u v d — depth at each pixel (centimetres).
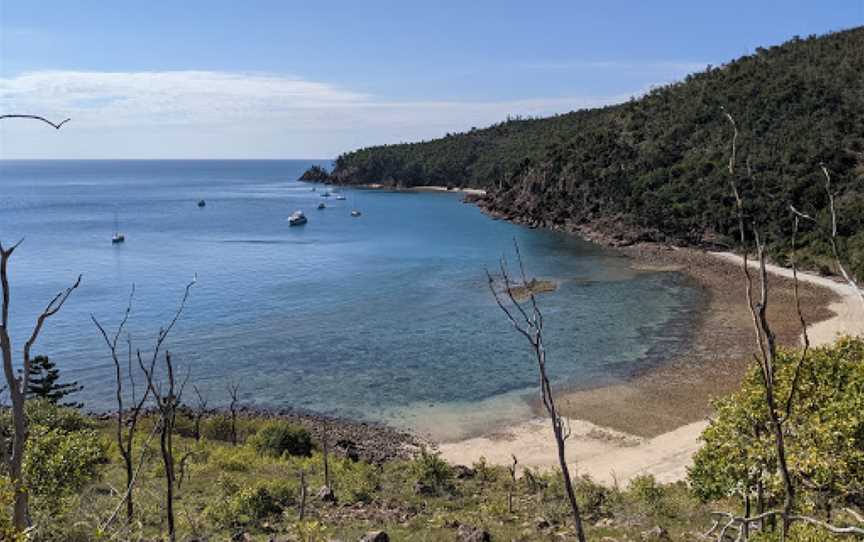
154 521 1812
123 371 4722
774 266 8231
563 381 4428
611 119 15962
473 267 8694
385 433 3709
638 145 13588
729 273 8012
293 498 2262
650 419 3719
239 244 11169
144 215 16088
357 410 4066
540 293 7069
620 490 2700
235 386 4484
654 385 4278
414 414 3981
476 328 5769
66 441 1684
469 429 3734
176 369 4788
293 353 5162
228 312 6391
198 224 14188
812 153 10006
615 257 9475
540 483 2622
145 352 5169
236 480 2369
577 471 3073
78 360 4938
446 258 9488
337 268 8762
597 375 4512
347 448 3431
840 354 1586
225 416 3856
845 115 10975
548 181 14475
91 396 4269
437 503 2334
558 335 5491
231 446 3266
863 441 1298
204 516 1922
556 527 1956
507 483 2720
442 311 6372
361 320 6075
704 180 10988
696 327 5641
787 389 1426
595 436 3522
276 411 4056
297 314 6309
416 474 2706
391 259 9450
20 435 830
